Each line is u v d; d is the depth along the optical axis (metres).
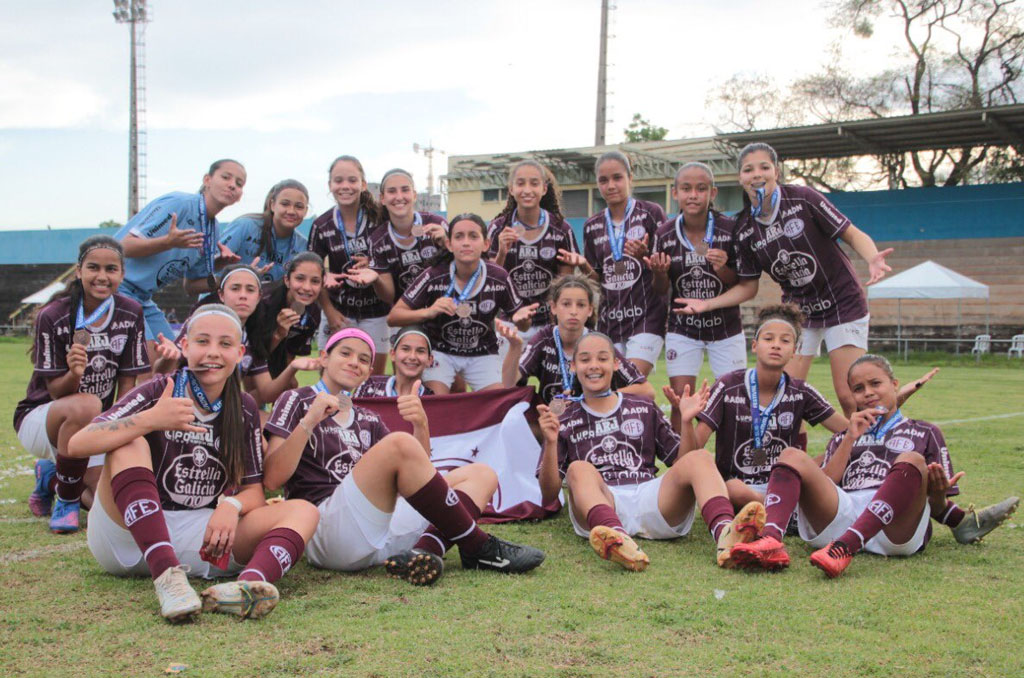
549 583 3.75
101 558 3.66
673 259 6.99
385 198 7.20
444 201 40.22
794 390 5.05
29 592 3.52
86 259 5.08
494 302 6.95
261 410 6.60
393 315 6.79
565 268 7.50
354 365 4.33
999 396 13.96
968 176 33.28
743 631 3.09
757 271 6.68
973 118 26.06
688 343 7.05
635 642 2.97
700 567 4.06
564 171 35.75
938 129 27.50
